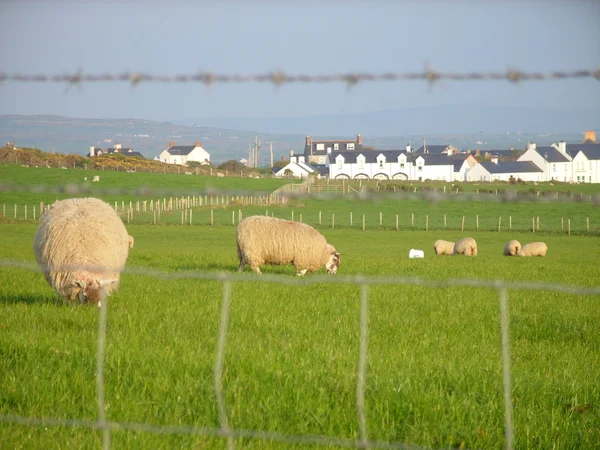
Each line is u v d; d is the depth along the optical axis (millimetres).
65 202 30094
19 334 20859
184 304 28266
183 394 15688
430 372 18109
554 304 32812
